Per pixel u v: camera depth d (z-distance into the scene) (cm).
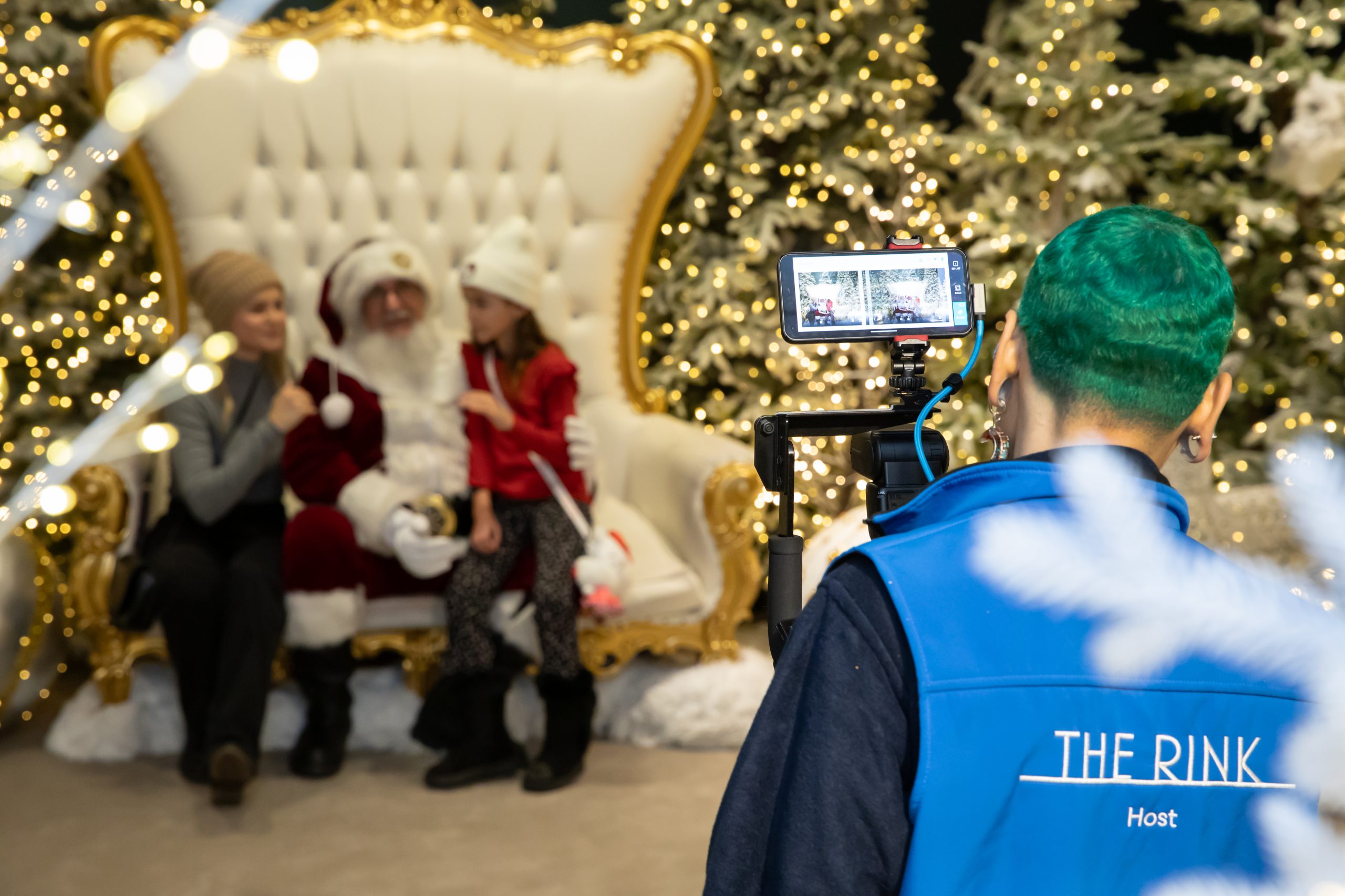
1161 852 69
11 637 287
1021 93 373
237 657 261
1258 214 360
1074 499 60
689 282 390
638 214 365
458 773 276
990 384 83
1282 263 385
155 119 329
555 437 284
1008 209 363
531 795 272
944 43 441
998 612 69
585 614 289
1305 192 365
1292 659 48
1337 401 363
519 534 282
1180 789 69
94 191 343
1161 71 393
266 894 224
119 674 287
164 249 341
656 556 307
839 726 68
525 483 284
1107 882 68
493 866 237
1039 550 50
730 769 288
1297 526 45
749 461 301
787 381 385
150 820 256
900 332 99
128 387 335
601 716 307
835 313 98
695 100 357
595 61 358
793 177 397
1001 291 362
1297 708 70
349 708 289
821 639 71
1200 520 275
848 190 376
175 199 338
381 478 281
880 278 100
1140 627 49
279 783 277
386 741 298
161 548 268
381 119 346
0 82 331
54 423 341
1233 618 48
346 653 282
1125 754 68
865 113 391
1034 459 74
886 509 94
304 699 297
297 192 346
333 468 283
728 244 393
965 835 67
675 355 393
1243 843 70
